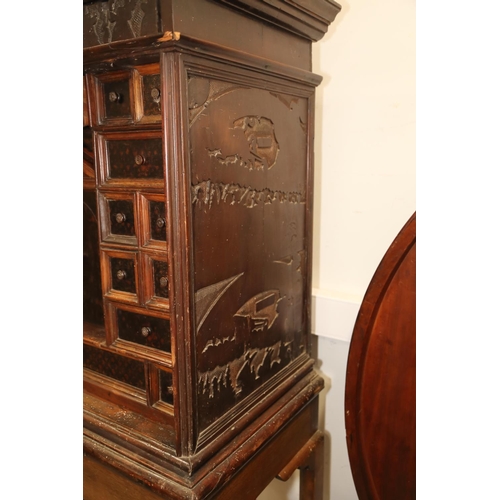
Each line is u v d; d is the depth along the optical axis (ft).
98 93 2.63
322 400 4.36
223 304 2.73
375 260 3.98
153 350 2.73
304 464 3.68
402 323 3.34
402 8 3.53
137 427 2.82
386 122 3.73
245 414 2.97
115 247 2.71
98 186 2.71
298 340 3.63
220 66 2.48
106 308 2.85
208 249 2.56
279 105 3.05
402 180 3.74
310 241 3.59
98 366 3.15
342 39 3.81
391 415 3.49
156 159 2.50
